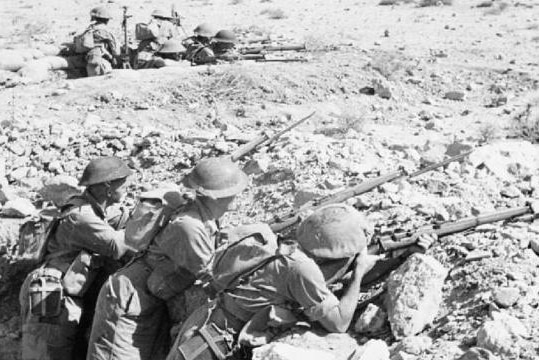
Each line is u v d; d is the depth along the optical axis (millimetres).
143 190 9688
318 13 26625
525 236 6742
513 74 17688
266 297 6320
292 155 9422
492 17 24750
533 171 8625
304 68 17266
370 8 27500
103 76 17281
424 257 6410
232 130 11219
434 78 17359
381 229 7309
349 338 6258
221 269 6484
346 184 8469
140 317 7238
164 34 19234
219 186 6828
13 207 9602
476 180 8242
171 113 15031
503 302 5988
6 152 11281
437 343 5887
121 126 12023
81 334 8062
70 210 7789
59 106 15250
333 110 15328
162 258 7188
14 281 9180
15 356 8750
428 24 23906
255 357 5832
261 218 8453
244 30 23609
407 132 13805
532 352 5414
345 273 6465
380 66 17422
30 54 18828
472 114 15344
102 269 8109
